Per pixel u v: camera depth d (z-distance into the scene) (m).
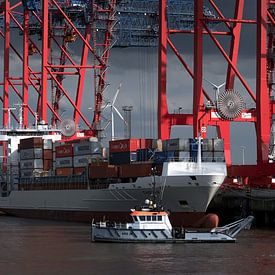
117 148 195.62
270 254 130.12
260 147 189.12
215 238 146.38
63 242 150.75
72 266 119.75
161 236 146.12
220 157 183.00
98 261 124.12
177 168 176.12
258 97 190.88
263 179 189.38
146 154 186.38
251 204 188.12
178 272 113.75
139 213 147.25
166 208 179.38
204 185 172.88
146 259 125.50
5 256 131.62
